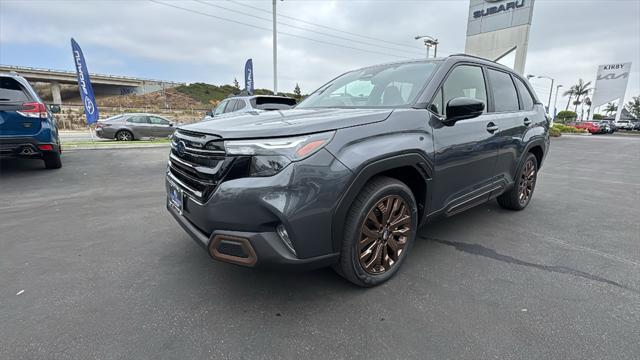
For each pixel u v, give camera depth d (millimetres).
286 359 1707
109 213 3984
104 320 1994
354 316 2051
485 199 3363
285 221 1835
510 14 20688
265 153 1854
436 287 2383
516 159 3719
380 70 3271
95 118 13234
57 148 6203
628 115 75125
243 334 1888
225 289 2340
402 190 2359
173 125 14883
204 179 2014
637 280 2508
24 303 2154
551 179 6816
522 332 1908
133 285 2381
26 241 3139
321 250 1984
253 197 1831
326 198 1922
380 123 2225
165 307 2129
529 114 3973
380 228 2303
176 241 3162
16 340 1816
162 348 1773
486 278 2520
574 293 2320
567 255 2941
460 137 2771
